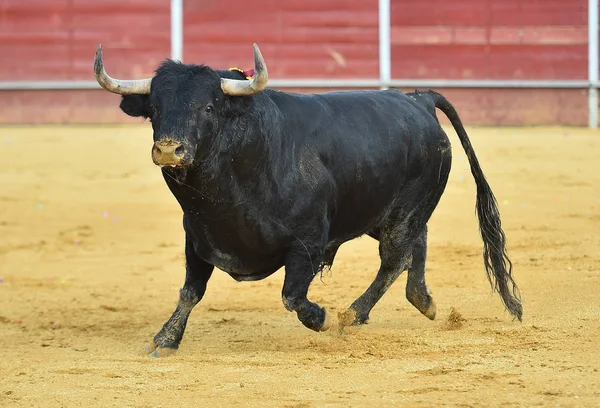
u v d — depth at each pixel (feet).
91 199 106.32
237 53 160.76
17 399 41.68
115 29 161.17
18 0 160.97
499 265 56.65
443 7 159.94
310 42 160.66
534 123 159.12
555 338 49.98
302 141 48.57
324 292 66.69
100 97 160.66
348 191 50.49
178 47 160.45
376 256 80.28
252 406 39.50
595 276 67.26
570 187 107.86
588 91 158.71
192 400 40.55
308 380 43.09
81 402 40.91
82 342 53.47
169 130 43.06
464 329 52.90
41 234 91.81
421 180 55.11
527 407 38.29
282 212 47.55
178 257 82.48
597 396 39.50
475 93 159.63
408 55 160.56
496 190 107.04
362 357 47.26
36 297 68.18
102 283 73.00
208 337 53.52
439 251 80.38
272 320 58.29
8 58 161.48
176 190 46.26
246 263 48.60
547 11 159.02
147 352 49.57
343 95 52.80
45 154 130.41
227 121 45.42
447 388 41.19
